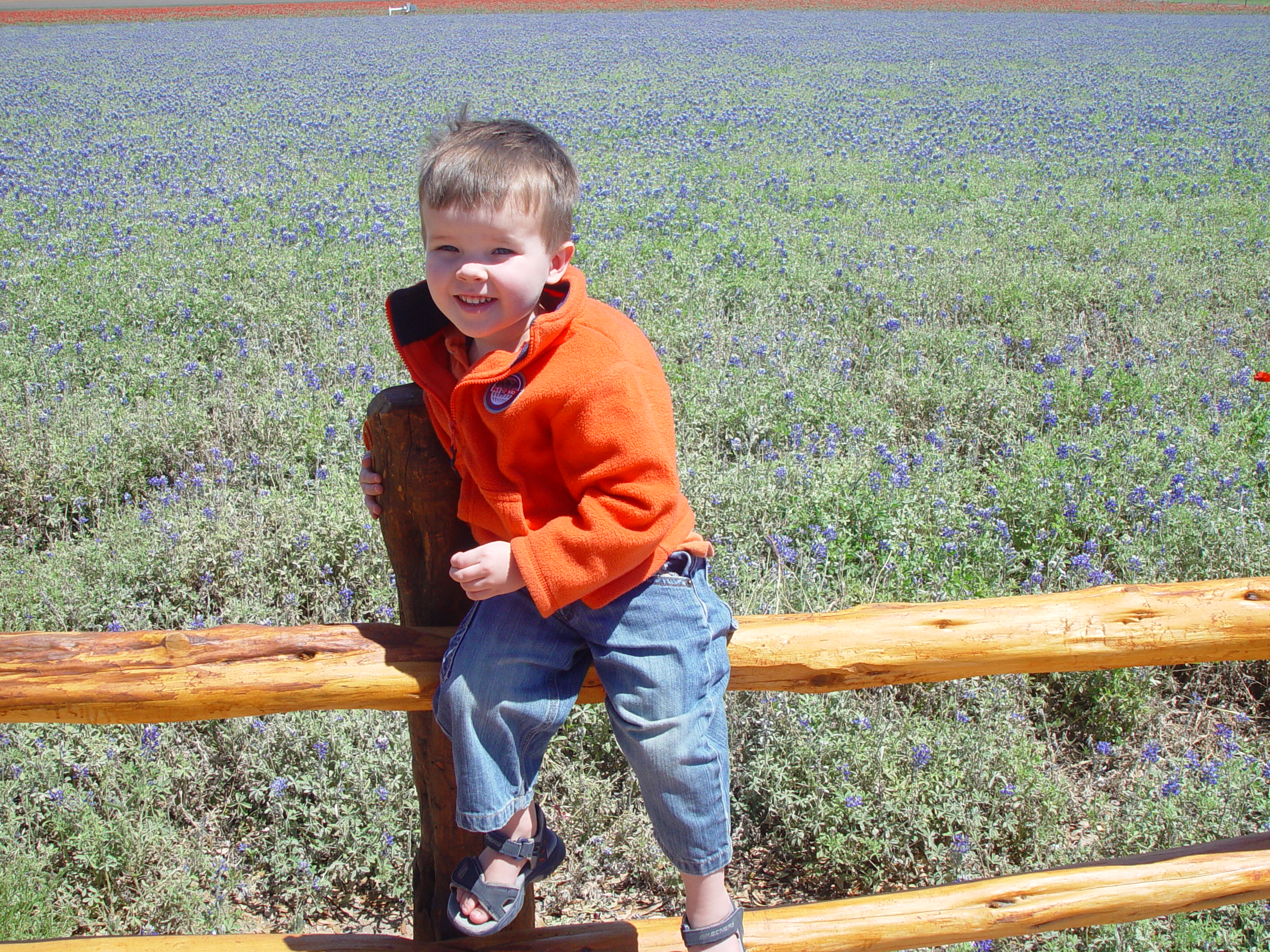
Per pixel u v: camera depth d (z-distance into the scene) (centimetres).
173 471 573
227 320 764
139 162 1555
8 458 545
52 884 317
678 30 4366
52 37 4494
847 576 457
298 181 1375
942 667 208
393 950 211
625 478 171
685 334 723
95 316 770
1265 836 233
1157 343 735
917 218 1140
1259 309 830
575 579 170
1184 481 509
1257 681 411
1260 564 448
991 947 289
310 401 620
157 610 440
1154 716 393
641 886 336
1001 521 484
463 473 191
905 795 337
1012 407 623
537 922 324
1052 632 209
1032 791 342
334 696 195
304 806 344
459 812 185
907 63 3206
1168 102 2370
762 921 213
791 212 1176
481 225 170
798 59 3306
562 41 3938
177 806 349
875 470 536
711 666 188
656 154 1608
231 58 3512
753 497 509
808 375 659
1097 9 5769
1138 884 223
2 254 962
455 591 208
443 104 2248
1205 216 1161
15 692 187
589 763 367
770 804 350
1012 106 2262
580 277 183
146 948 207
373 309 791
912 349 723
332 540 476
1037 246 983
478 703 182
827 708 369
